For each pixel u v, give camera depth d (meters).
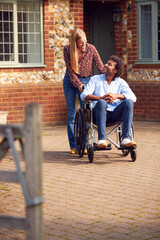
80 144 6.95
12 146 2.61
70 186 5.32
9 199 4.82
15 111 10.88
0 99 10.69
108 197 4.83
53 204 4.60
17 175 2.82
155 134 9.49
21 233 3.78
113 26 12.91
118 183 5.43
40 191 2.61
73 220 4.09
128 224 3.97
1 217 2.77
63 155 7.30
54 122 11.46
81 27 11.74
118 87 6.82
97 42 13.39
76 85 6.99
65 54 7.11
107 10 12.98
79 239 3.62
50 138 9.27
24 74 11.02
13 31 10.84
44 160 6.89
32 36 11.14
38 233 2.62
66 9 11.49
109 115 6.66
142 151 7.53
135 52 12.12
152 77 11.84
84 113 6.67
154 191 5.06
